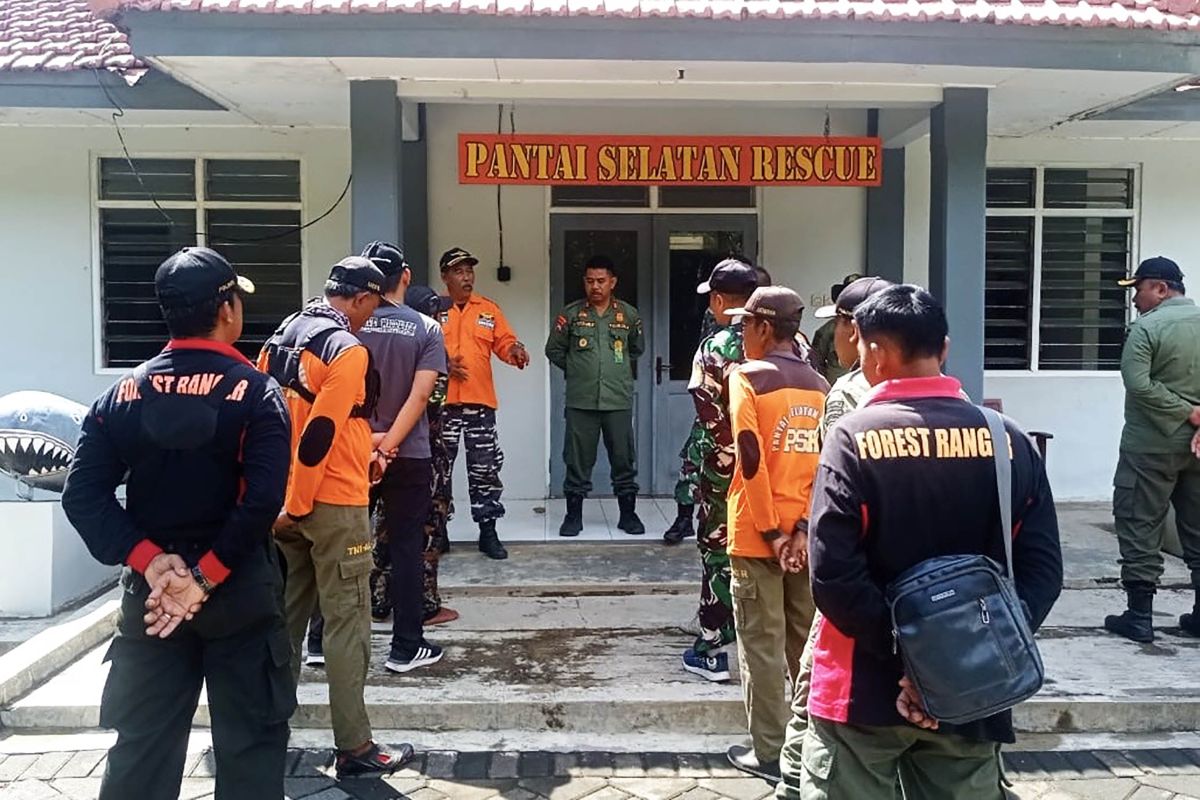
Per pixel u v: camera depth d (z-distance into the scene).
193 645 2.66
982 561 2.09
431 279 7.26
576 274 7.37
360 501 3.45
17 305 7.07
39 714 3.82
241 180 7.21
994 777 2.24
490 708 3.84
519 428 7.38
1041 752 3.68
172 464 2.55
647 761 3.60
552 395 7.38
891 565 2.16
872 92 5.48
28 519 5.21
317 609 4.06
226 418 2.55
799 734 2.85
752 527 3.28
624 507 6.36
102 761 3.55
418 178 7.07
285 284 7.27
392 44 4.75
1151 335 4.54
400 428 3.92
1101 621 4.89
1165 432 4.48
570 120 7.20
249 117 6.47
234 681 2.64
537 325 7.35
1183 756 3.64
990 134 7.12
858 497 2.15
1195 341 4.51
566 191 7.30
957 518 2.15
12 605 5.21
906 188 7.31
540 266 7.32
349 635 3.40
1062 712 3.85
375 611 4.84
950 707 2.02
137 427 2.55
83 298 7.09
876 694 2.20
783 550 3.20
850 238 7.43
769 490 3.20
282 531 3.45
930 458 2.15
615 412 6.27
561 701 3.86
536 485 7.41
